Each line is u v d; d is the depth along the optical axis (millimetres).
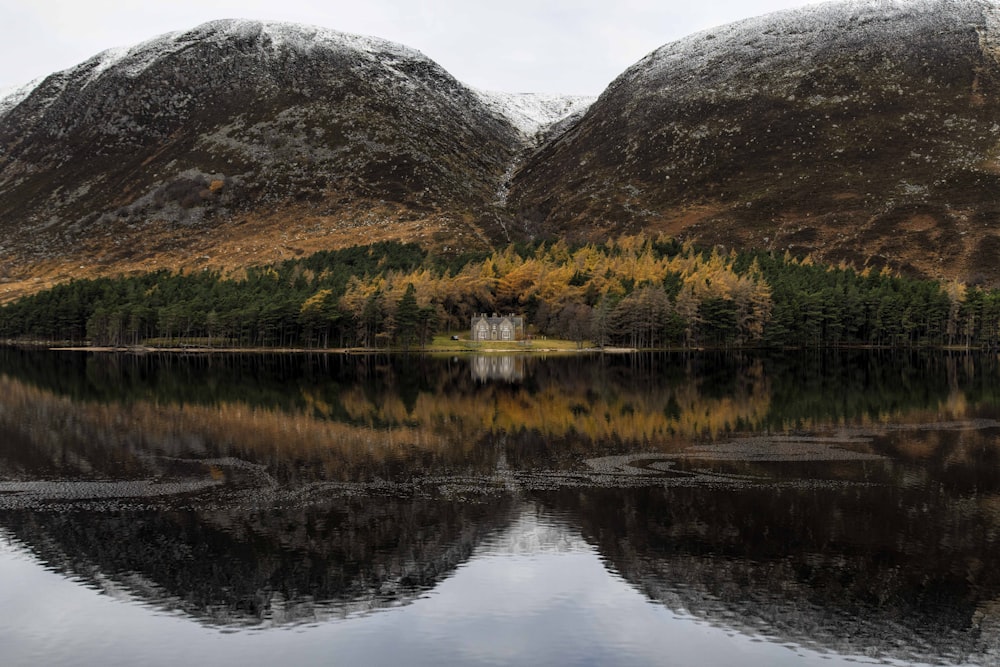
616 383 120062
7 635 33000
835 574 38281
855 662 30844
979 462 59125
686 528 44500
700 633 32969
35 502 49875
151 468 58812
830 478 54719
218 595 36719
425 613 34938
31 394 105812
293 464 60062
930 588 36750
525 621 34125
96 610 35312
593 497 50438
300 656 31453
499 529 44656
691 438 69375
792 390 108438
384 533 44094
